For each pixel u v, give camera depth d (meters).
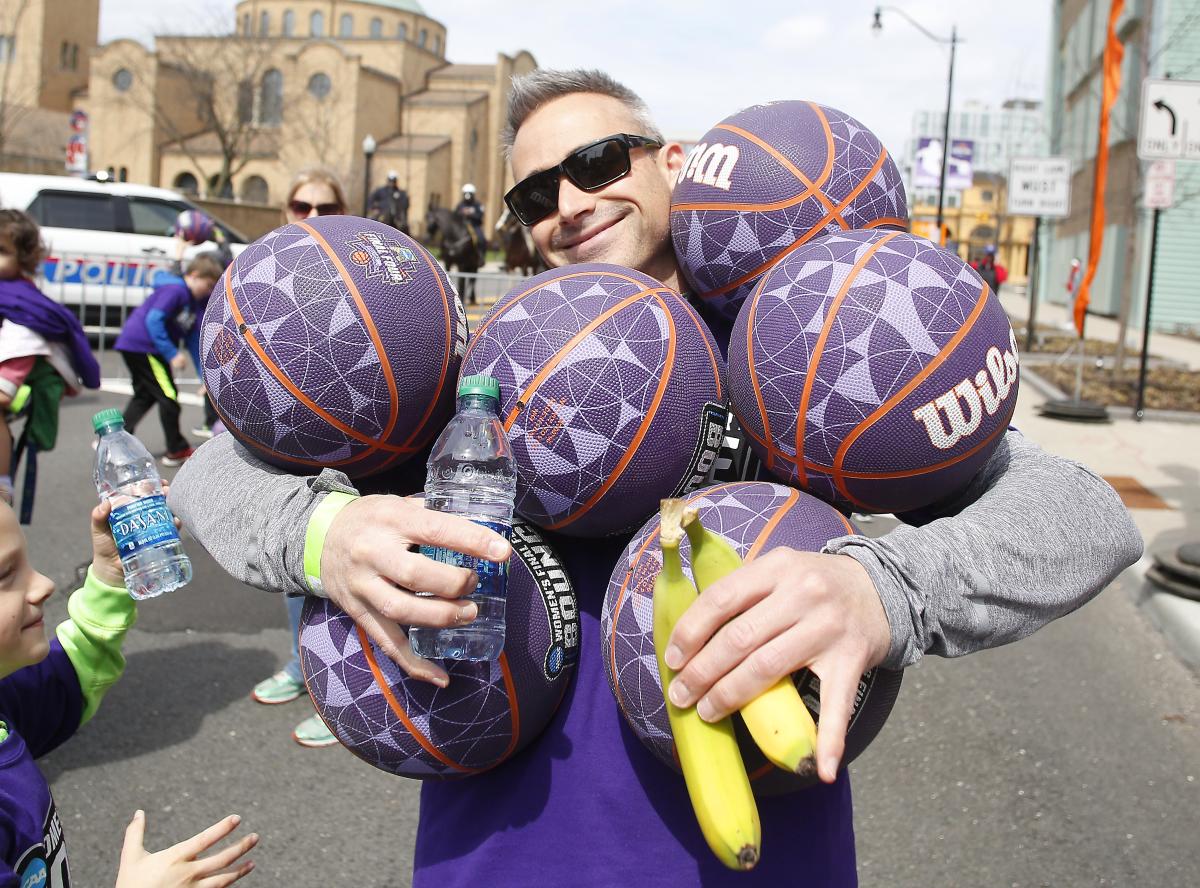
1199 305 23.09
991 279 26.19
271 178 61.38
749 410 1.58
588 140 1.95
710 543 1.27
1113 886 3.13
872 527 6.16
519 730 1.54
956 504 1.69
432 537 1.31
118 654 2.03
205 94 50.62
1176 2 19.69
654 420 1.50
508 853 1.59
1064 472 1.57
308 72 61.31
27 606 1.66
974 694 4.50
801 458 1.55
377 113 63.91
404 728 1.49
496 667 1.49
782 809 1.58
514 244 18.67
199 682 4.58
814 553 1.27
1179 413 10.66
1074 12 31.86
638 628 1.41
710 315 2.02
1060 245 35.56
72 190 14.38
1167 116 8.96
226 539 1.57
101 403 10.95
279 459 1.67
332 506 1.46
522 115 2.07
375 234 1.66
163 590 1.87
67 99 66.75
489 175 69.75
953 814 3.54
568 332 1.51
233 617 5.37
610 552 1.71
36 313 4.35
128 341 8.14
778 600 1.16
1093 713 4.31
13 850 1.57
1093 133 29.09
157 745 3.99
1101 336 20.53
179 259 8.30
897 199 1.84
